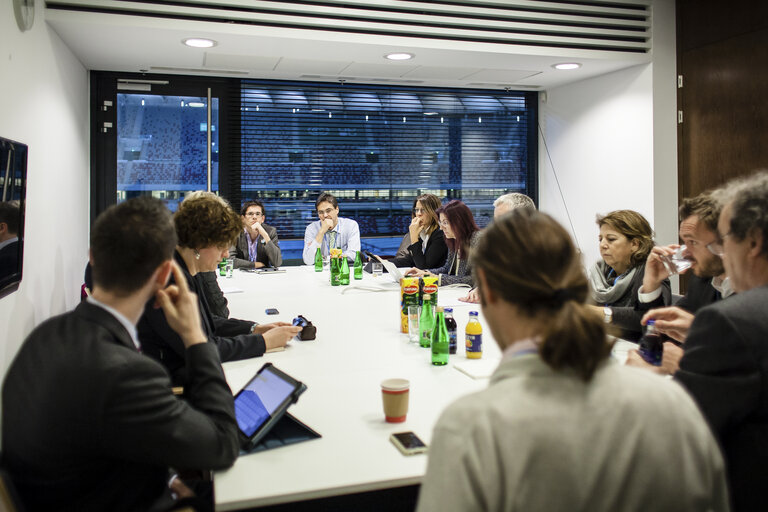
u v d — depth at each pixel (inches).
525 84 231.6
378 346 91.2
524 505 26.8
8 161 102.1
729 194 48.6
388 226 236.4
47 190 139.6
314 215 227.1
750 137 170.4
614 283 109.0
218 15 152.7
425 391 70.0
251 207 197.2
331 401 67.2
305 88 221.1
